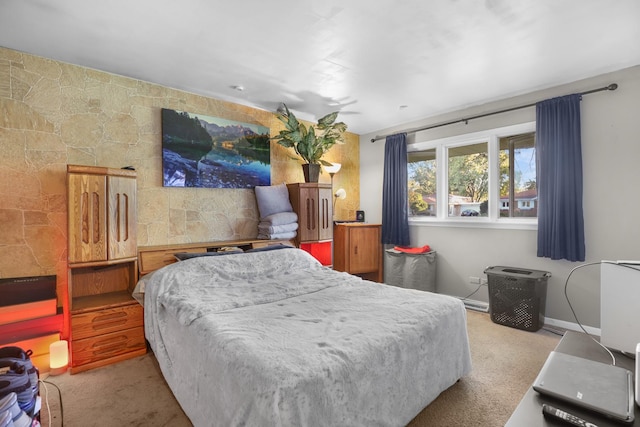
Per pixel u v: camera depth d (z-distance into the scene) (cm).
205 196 329
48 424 170
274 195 362
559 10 189
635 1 181
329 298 209
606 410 80
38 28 205
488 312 347
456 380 195
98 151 266
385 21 200
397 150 430
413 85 306
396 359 150
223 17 195
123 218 248
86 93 261
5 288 213
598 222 286
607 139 280
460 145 393
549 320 315
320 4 183
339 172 468
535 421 82
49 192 245
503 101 345
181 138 309
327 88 313
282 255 293
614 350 118
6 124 228
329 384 121
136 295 245
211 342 146
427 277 389
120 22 199
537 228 320
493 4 183
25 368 146
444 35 217
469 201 390
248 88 311
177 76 282
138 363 240
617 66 268
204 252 293
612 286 118
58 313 232
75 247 226
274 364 121
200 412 146
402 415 152
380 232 447
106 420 174
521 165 349
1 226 227
